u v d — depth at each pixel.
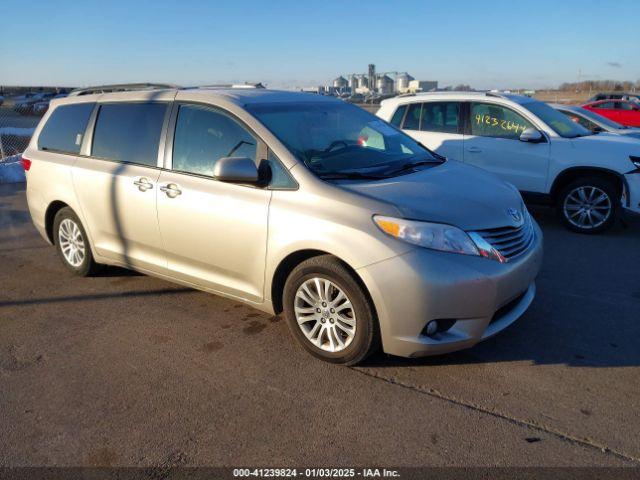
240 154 3.93
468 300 3.23
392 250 3.22
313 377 3.51
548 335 3.98
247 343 4.01
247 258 3.86
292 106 4.30
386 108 8.42
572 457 2.70
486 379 3.42
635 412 3.05
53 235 5.62
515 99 7.35
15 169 11.49
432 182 3.82
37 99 30.53
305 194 3.58
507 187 4.16
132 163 4.60
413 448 2.81
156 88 4.88
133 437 2.98
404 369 3.56
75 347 4.03
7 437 3.01
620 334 3.98
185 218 4.14
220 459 2.78
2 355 3.95
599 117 9.30
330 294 3.53
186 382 3.51
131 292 5.06
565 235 6.75
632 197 6.43
